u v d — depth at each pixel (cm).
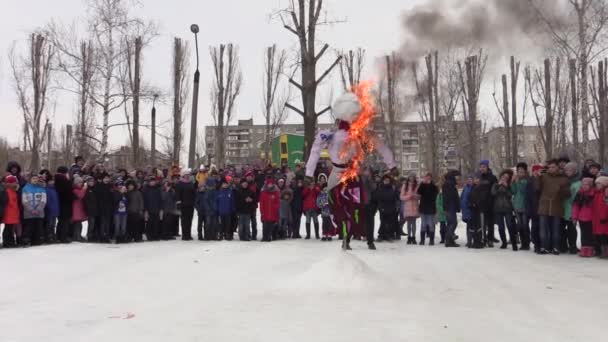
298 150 2923
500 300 659
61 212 1397
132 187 1446
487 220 1344
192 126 1880
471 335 496
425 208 1420
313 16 1641
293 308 599
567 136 2894
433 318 559
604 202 1091
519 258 1095
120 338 488
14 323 549
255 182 1614
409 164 5819
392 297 661
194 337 489
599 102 2619
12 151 5744
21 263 1007
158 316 569
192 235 1658
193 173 1795
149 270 905
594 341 481
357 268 732
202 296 672
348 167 773
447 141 3206
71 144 4781
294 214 1575
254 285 745
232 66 4119
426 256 1127
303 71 1642
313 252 1181
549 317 572
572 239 1202
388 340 478
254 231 1534
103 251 1205
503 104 3425
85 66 2289
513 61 3372
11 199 1275
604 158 2698
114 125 2309
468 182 1388
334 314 571
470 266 964
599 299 670
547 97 2841
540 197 1185
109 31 2295
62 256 1112
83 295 692
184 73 3772
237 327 521
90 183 1415
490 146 5475
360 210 777
